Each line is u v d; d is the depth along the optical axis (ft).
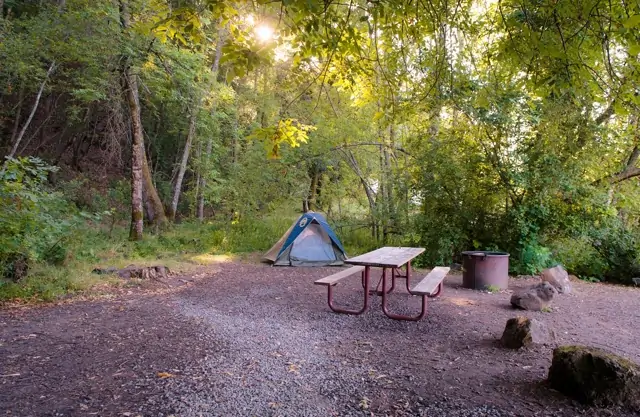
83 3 36.94
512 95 29.25
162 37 11.16
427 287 18.57
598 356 10.56
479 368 13.02
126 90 39.83
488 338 16.15
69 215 29.25
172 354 14.24
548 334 15.55
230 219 47.39
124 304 21.57
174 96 42.65
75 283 24.25
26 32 41.73
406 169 36.24
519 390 11.34
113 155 53.62
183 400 10.77
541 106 30.22
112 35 36.45
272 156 12.90
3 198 21.62
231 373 12.59
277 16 10.12
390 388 11.59
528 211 31.78
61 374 12.55
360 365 13.35
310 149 41.55
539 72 10.60
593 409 10.16
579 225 31.37
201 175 54.29
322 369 13.01
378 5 10.05
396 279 29.32
